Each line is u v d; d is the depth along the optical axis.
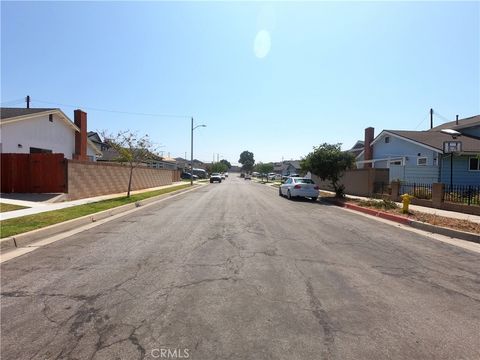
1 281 5.62
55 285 5.43
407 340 3.83
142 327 4.03
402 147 26.83
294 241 8.83
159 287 5.35
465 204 13.91
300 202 20.56
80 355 3.44
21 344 3.65
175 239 8.94
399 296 5.13
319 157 21.50
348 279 5.86
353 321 4.27
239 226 11.07
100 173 21.75
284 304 4.74
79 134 28.83
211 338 3.79
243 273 6.07
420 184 18.91
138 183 29.64
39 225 9.88
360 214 14.91
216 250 7.75
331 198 21.41
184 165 106.12
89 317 4.29
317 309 4.60
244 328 4.03
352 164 21.66
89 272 6.09
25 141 22.42
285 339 3.79
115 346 3.61
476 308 4.74
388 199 19.03
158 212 14.80
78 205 15.19
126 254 7.36
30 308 4.55
